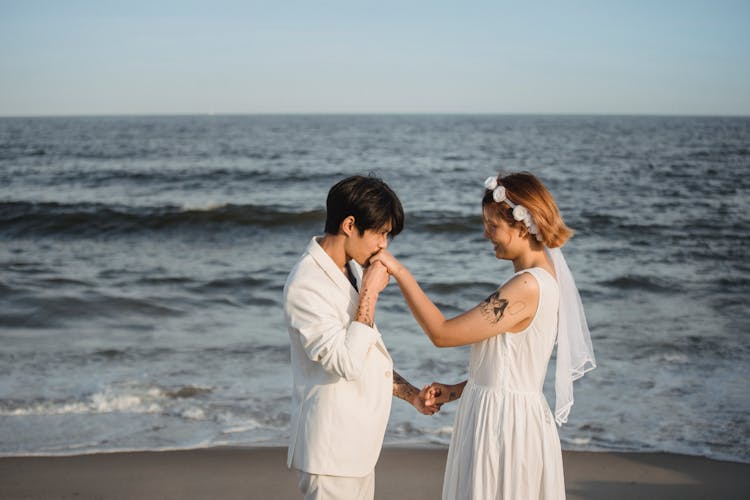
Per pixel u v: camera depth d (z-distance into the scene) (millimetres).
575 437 4754
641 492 3865
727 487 3939
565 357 2416
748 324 8234
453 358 6613
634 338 7535
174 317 8500
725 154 45625
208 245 14406
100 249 13664
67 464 4215
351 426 2258
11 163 34469
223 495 3826
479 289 10336
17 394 5531
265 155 43656
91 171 29750
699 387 5871
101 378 5973
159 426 4898
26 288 9719
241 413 5152
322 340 2137
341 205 2229
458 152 48875
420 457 4379
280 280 10641
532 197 2273
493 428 2291
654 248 14203
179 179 27188
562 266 2445
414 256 13297
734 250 13953
